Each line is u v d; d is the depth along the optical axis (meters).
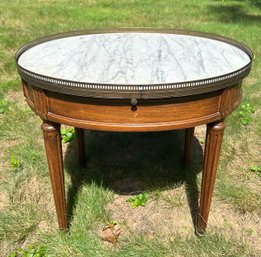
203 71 1.57
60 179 1.84
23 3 8.09
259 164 2.74
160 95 1.36
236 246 1.97
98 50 1.92
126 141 3.03
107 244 2.02
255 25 6.77
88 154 2.84
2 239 2.04
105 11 7.56
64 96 1.50
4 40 5.27
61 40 2.20
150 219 2.21
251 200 2.31
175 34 2.42
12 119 3.32
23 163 2.72
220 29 6.21
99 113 1.48
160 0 9.33
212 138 1.72
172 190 2.45
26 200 2.36
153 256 1.91
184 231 2.11
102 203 2.29
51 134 1.71
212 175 1.82
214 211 2.26
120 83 1.42
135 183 2.53
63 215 1.97
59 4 8.23
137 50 1.93
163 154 2.82
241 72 1.55
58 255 1.92
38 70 1.59
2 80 4.23
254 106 3.63
